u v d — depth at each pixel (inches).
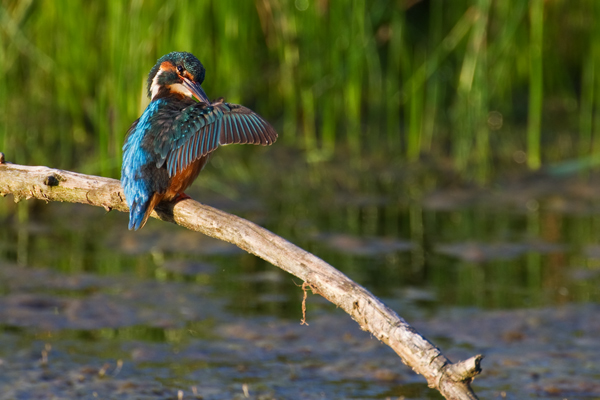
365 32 628.4
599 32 632.4
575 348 343.3
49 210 526.9
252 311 379.9
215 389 304.2
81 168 552.1
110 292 395.2
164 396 297.7
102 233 490.6
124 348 336.8
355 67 611.2
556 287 411.8
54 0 563.5
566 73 740.0
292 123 630.5
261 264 450.0
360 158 624.4
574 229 512.7
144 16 522.0
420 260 453.4
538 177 615.2
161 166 233.5
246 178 586.9
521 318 371.6
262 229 216.4
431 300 393.7
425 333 355.6
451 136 665.0
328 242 478.9
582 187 596.1
